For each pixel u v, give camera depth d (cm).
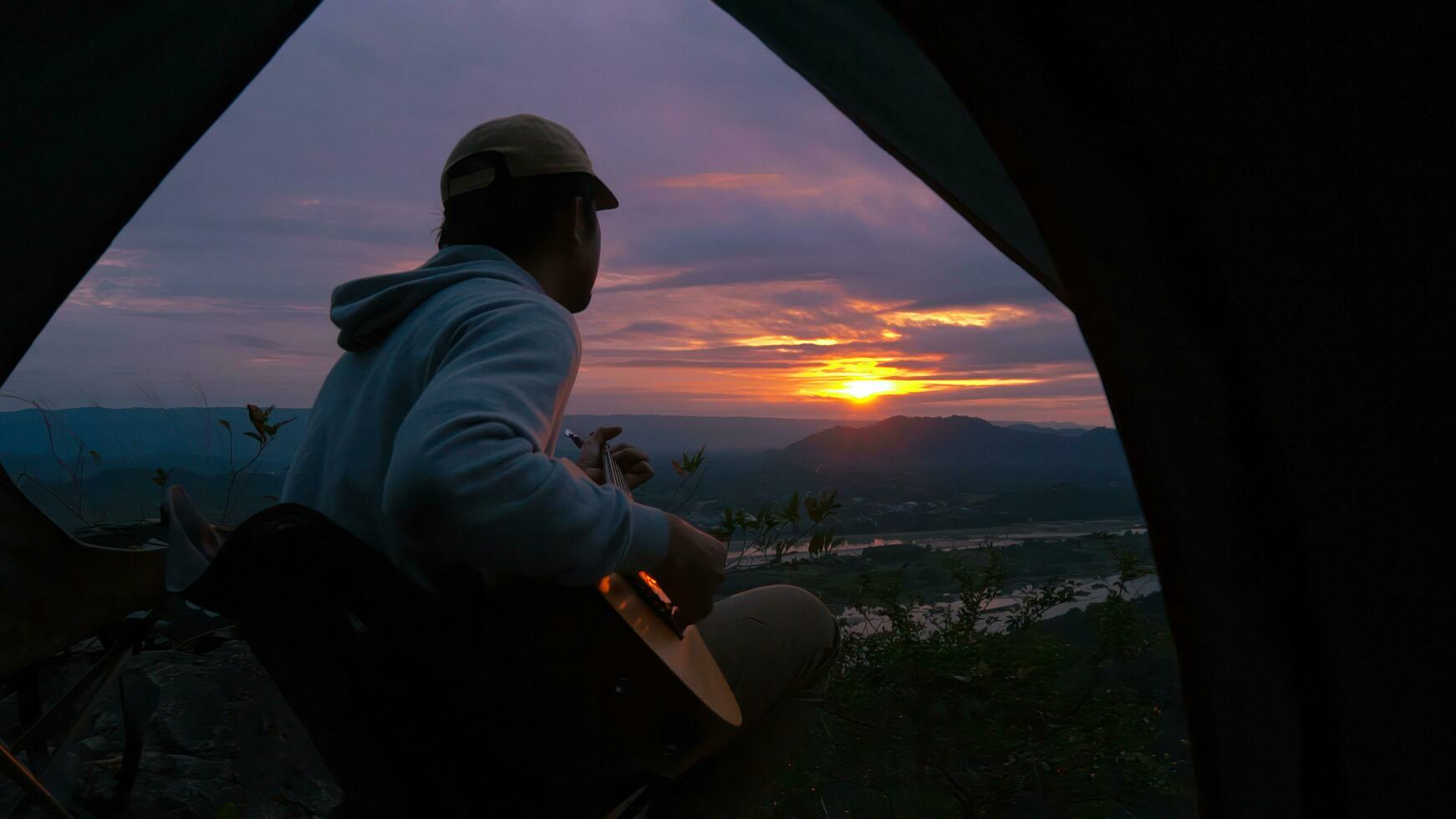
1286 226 81
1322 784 86
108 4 115
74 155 119
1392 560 82
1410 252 79
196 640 129
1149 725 217
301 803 207
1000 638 231
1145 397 85
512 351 94
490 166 121
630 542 94
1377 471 82
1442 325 78
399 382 100
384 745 93
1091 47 80
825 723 231
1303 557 85
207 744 216
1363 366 81
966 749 216
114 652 191
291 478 108
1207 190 82
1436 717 82
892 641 232
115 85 119
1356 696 85
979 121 82
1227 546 87
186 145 126
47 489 257
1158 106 81
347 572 88
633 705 97
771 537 289
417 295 109
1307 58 79
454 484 80
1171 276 84
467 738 95
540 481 84
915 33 81
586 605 93
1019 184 83
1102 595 263
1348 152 79
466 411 85
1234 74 79
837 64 124
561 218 124
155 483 274
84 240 122
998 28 80
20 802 151
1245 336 84
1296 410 83
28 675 177
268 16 126
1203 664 87
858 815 211
